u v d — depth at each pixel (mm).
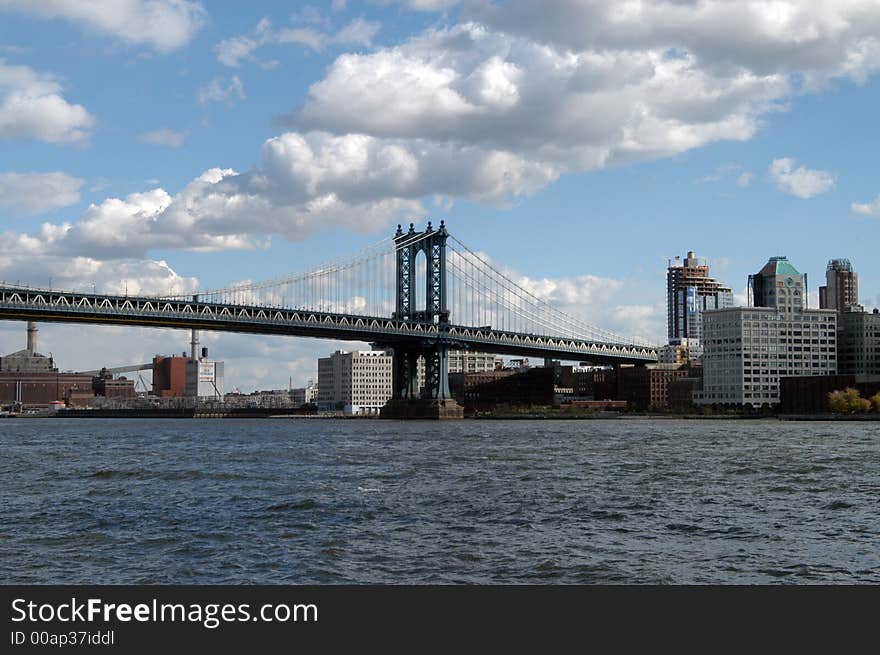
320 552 48250
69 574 44156
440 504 65938
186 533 54094
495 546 49656
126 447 155250
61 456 128125
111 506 66312
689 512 62031
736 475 89000
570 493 73062
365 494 72500
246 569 44719
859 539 51750
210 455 126500
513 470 95750
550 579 42656
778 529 54969
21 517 60938
